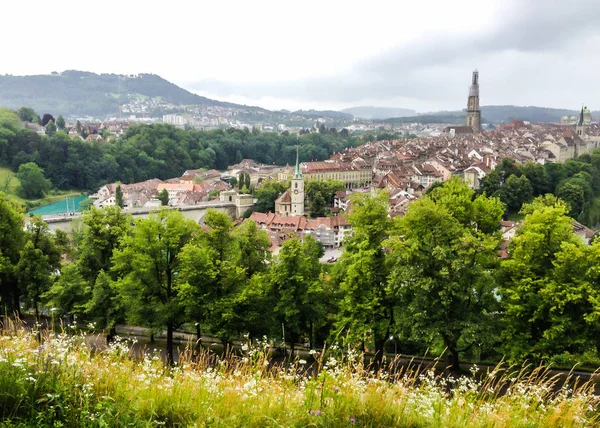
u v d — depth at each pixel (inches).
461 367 1641.2
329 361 647.8
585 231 5054.1
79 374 533.0
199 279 1756.9
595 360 1533.0
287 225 5940.0
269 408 524.4
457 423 542.0
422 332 1481.3
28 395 490.6
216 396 547.2
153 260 1786.4
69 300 2106.3
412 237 1593.3
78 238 3427.7
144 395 525.7
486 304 1606.8
